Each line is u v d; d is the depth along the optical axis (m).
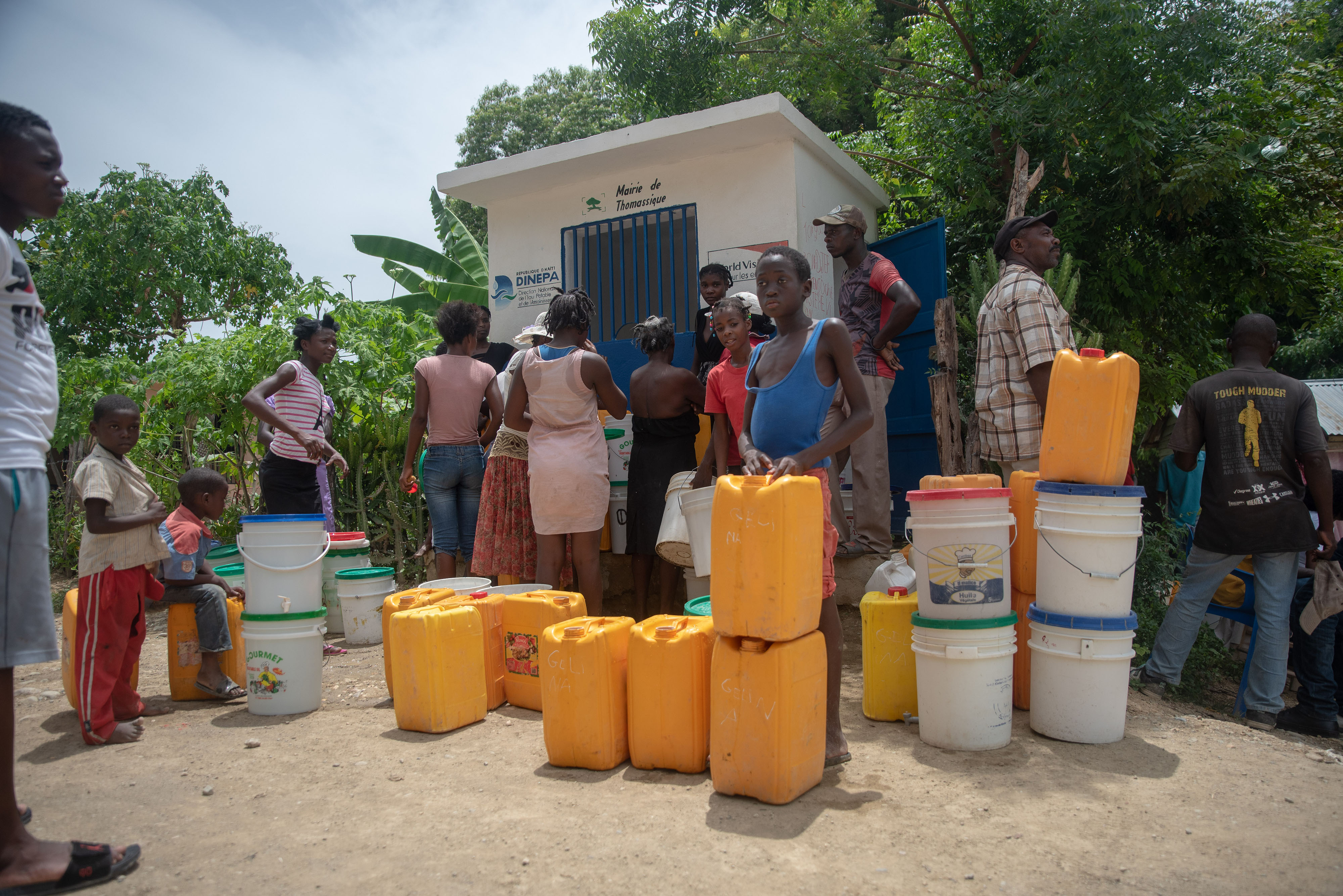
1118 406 3.50
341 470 7.01
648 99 10.30
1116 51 7.10
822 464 3.20
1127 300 8.23
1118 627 3.42
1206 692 5.35
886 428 6.34
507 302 7.87
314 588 4.18
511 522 5.22
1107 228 8.20
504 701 4.21
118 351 13.34
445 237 12.67
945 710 3.41
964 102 8.43
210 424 7.74
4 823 2.28
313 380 5.53
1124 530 3.45
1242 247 8.28
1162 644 4.66
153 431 7.85
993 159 8.48
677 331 7.05
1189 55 7.12
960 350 7.77
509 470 5.25
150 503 3.88
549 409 4.68
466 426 5.52
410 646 3.70
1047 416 3.70
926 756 3.33
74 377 8.46
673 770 3.15
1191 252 8.23
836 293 7.36
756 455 3.12
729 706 2.86
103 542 3.68
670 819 2.69
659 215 7.09
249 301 14.73
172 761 3.39
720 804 2.82
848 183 7.63
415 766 3.27
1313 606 4.65
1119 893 2.23
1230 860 2.42
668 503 4.63
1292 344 15.08
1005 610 3.47
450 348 5.59
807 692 2.87
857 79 9.42
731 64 10.08
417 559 6.96
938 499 3.44
